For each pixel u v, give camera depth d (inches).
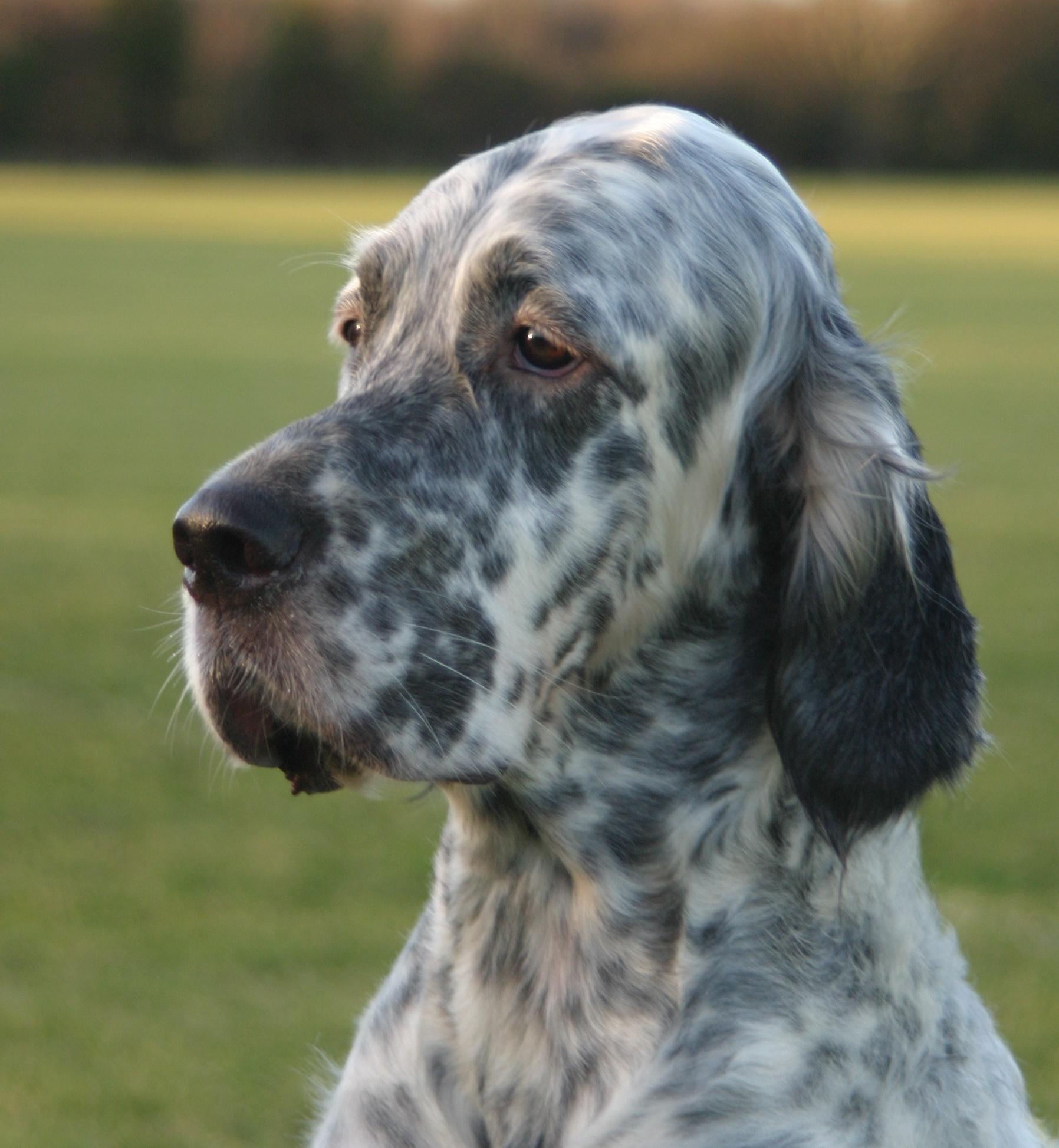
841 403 220.1
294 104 4869.6
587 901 212.4
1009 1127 215.8
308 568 195.0
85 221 2856.8
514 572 205.0
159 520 789.2
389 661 197.9
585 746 213.5
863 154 4938.5
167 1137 300.5
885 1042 205.8
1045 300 2011.6
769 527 221.0
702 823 212.2
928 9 4884.4
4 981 358.3
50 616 621.9
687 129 226.4
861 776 206.2
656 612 213.9
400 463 202.5
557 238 207.8
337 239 2615.7
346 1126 222.7
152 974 360.2
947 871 418.3
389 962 367.9
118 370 1333.7
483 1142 214.7
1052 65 4884.4
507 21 4995.1
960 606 215.3
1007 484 940.0
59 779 470.9
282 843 437.4
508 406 206.5
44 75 4763.8
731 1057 201.6
